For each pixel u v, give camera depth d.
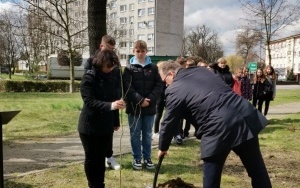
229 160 6.38
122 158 6.33
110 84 4.36
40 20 26.39
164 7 75.81
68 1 26.05
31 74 41.97
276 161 6.41
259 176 3.50
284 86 46.12
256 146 3.49
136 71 5.46
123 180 5.10
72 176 5.25
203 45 73.50
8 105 16.28
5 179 5.05
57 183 4.93
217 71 8.92
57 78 42.50
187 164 6.08
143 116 5.54
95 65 4.24
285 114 13.86
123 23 78.75
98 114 4.24
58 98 22.36
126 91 5.34
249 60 53.97
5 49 54.28
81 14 38.06
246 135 3.35
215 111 3.36
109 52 4.27
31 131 9.36
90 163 4.38
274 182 5.22
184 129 8.23
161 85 5.60
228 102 3.40
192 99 3.42
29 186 4.80
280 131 9.34
